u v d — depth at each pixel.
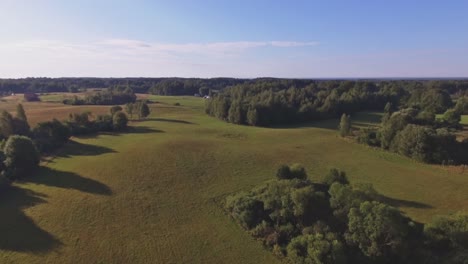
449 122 97.38
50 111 123.69
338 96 144.88
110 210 48.81
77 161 70.44
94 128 102.56
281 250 39.03
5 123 82.88
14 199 52.78
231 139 93.62
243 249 39.72
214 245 40.53
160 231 43.59
